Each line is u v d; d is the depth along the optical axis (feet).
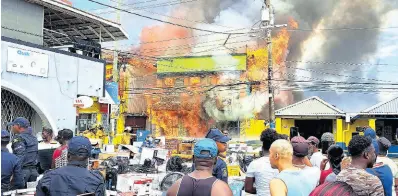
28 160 23.25
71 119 53.06
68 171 12.40
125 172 29.14
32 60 48.01
